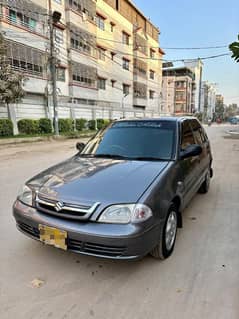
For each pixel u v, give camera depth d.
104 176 2.84
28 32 20.56
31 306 2.22
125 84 37.72
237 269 2.74
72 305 2.24
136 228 2.38
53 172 3.14
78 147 4.52
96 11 29.92
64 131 22.06
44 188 2.73
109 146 3.79
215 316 2.10
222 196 5.17
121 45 35.94
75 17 26.03
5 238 3.39
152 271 2.71
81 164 3.33
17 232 3.57
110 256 2.38
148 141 3.69
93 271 2.71
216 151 12.24
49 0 22.86
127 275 2.64
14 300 2.29
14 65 19.64
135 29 38.88
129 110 35.75
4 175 7.05
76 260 2.89
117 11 34.28
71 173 3.01
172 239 3.05
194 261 2.89
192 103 72.19
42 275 2.64
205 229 3.69
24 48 20.38
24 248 3.15
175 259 2.93
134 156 3.50
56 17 18.48
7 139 15.59
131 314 2.13
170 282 2.53
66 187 2.66
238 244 3.26
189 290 2.42
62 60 25.19
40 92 22.00
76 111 25.23
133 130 3.93
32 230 2.75
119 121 4.25
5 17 18.80
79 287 2.47
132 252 2.38
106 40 32.31
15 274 2.65
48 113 21.92
